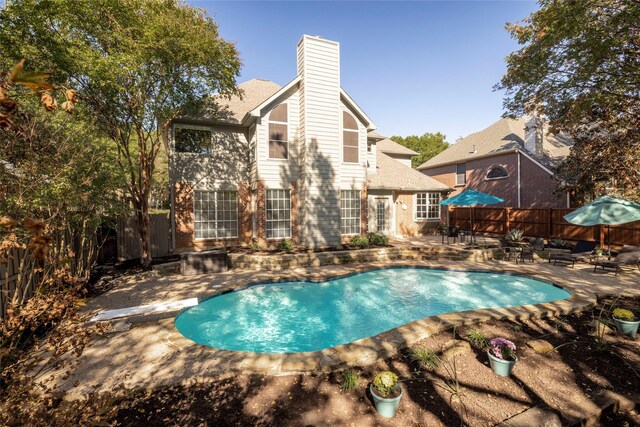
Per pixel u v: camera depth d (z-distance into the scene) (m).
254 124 16.61
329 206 16.84
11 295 6.57
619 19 9.07
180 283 11.04
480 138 29.19
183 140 16.42
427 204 22.25
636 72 10.53
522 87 13.58
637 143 13.40
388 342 6.07
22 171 6.57
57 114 9.66
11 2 8.08
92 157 9.41
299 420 4.19
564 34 9.77
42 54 8.85
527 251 14.84
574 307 7.85
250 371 5.34
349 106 18.06
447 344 6.17
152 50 10.29
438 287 12.21
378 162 24.00
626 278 11.08
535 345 5.98
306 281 12.07
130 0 10.00
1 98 1.26
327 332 8.61
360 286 12.40
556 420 4.08
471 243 17.41
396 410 4.34
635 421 4.31
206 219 16.80
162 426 4.07
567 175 17.50
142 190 13.61
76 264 10.87
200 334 8.46
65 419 2.67
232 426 4.08
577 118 12.01
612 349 5.86
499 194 24.78
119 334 6.91
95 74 9.20
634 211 10.21
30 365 2.99
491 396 4.62
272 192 16.58
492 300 10.80
